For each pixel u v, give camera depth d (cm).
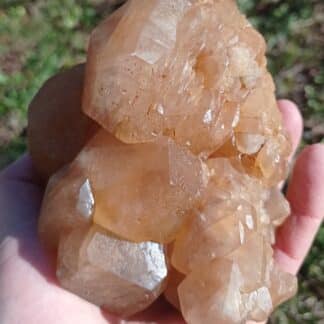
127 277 21
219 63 22
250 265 21
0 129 39
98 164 21
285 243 26
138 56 21
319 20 42
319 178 26
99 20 43
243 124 23
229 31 23
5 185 25
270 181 24
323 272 35
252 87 23
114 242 21
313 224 26
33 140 24
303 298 34
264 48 24
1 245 23
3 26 42
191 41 22
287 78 41
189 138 22
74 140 23
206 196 22
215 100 22
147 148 21
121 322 22
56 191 21
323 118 39
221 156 23
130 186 21
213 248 21
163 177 21
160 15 21
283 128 25
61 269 21
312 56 41
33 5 43
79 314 21
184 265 21
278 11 43
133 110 21
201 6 22
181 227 21
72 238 21
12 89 40
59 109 24
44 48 42
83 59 42
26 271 21
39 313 21
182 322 23
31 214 24
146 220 21
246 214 22
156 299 23
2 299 21
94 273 21
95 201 21
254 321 22
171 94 21
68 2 43
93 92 21
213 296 21
